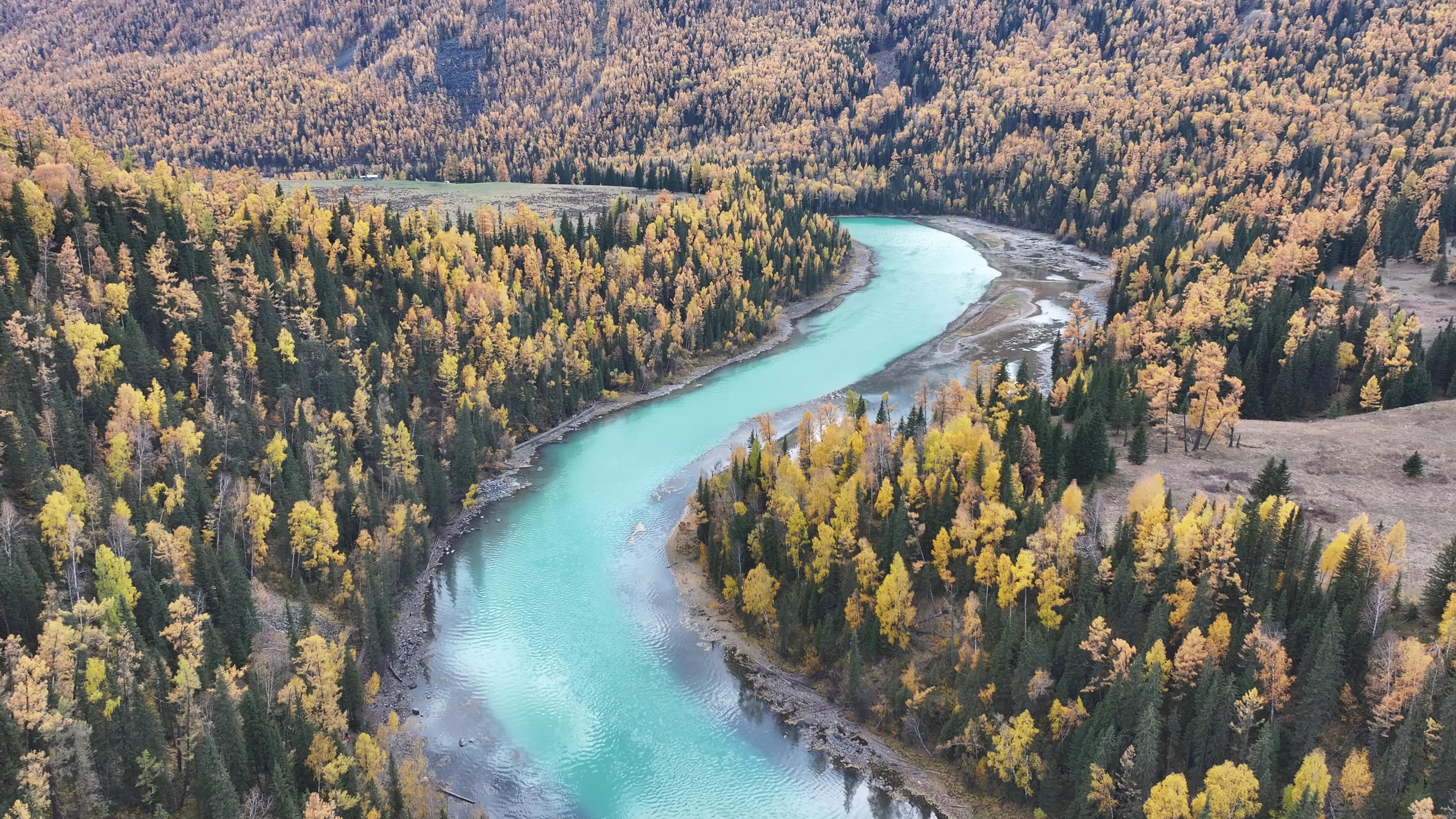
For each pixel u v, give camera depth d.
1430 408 127.44
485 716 93.25
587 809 82.38
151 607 87.06
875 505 108.62
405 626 106.38
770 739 90.00
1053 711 78.75
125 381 115.44
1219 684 73.12
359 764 77.62
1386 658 71.25
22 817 62.03
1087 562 87.31
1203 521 87.06
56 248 134.75
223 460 113.44
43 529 88.62
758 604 102.31
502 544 124.12
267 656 86.88
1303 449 118.12
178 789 74.00
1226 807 66.00
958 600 97.44
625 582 115.12
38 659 73.94
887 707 89.62
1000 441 115.00
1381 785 64.06
